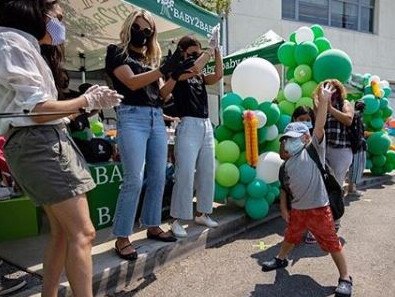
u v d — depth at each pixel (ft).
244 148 14.15
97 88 6.36
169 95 11.18
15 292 8.22
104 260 9.73
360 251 12.21
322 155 10.15
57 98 6.81
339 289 9.28
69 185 6.15
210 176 12.28
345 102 13.60
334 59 15.37
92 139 12.71
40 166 6.00
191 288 9.69
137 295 9.29
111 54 9.61
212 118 30.14
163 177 10.68
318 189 9.78
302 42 16.76
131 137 9.68
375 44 47.57
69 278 6.35
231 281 10.10
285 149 10.37
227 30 35.76
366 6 47.60
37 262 9.69
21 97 5.76
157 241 11.16
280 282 10.08
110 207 12.46
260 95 14.34
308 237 12.65
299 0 41.86
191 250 11.78
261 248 12.41
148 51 10.14
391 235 13.78
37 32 6.11
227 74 21.29
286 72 18.35
